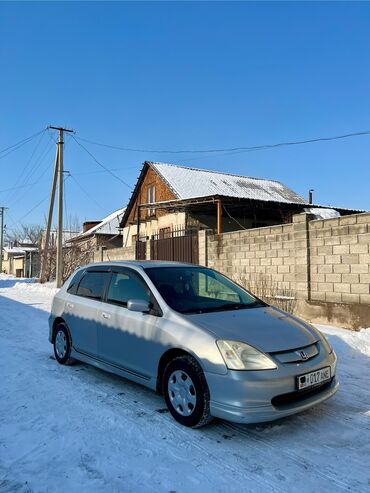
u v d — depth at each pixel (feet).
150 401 15.66
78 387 17.25
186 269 17.97
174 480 10.34
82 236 124.47
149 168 94.02
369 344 23.75
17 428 13.24
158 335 14.66
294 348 13.11
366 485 10.15
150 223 92.02
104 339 17.53
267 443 12.32
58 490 9.91
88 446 12.07
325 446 12.15
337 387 14.07
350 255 29.01
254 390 12.05
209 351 12.82
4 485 10.09
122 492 9.83
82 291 20.20
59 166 76.18
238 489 9.95
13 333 29.89
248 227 82.99
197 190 84.33
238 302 16.81
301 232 32.50
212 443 12.30
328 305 30.22
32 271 142.20
